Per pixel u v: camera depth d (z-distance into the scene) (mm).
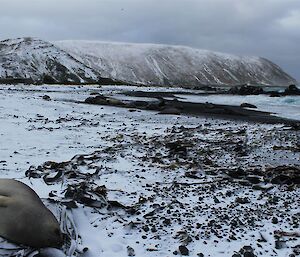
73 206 8414
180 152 15102
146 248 7301
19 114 23391
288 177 11680
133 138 17922
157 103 33812
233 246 7422
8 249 6637
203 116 28094
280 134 19922
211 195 10242
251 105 37719
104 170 12000
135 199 9688
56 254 6723
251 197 10250
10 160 12844
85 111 27312
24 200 6996
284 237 7855
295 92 56656
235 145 16922
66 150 14852
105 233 7789
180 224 8281
